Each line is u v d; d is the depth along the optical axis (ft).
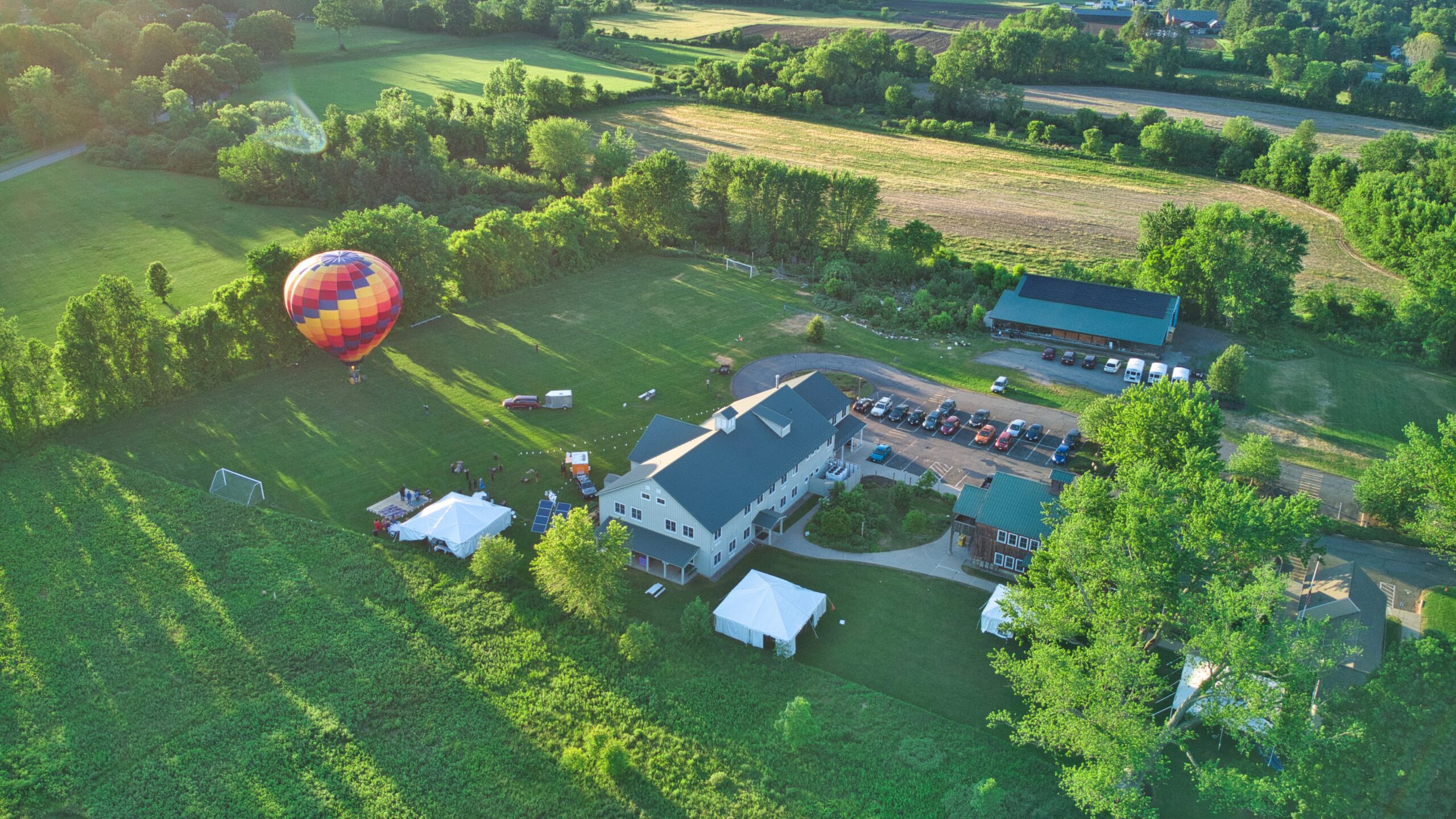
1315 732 146.82
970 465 279.28
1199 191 577.84
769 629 197.57
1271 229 373.40
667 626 207.21
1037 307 379.35
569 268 427.33
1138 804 152.25
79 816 157.89
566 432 291.79
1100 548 171.01
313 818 157.28
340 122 502.79
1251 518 172.65
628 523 236.63
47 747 169.58
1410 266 403.95
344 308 289.94
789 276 435.12
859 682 192.75
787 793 163.84
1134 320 363.56
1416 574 229.25
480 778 165.78
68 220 463.83
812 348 357.82
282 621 203.00
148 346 293.23
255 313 319.47
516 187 528.22
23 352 271.28
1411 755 158.10
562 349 350.02
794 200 455.22
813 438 260.01
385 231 348.59
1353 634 188.03
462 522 229.04
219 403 302.04
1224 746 177.27
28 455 266.77
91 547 225.97
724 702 184.55
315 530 236.22
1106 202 557.74
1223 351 363.76
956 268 437.17
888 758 172.24
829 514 241.55
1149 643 185.47
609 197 460.55
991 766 171.01
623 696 185.37
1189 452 206.39
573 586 198.49
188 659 191.31
